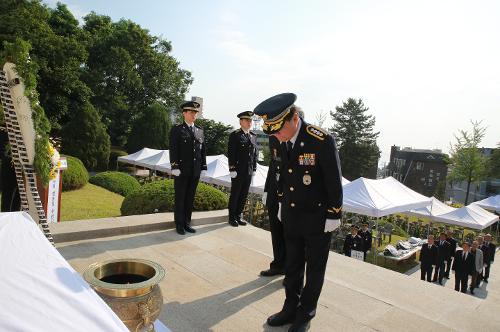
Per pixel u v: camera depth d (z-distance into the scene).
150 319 2.17
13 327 1.19
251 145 6.23
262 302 3.48
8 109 3.50
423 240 17.36
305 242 3.04
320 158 2.78
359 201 12.94
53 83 26.05
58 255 1.84
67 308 1.40
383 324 3.24
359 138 51.97
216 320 3.09
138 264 2.40
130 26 36.50
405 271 14.04
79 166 17.06
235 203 6.26
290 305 3.12
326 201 2.89
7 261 1.63
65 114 28.16
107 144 27.39
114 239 5.04
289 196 2.96
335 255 5.16
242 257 4.71
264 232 6.00
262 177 17.27
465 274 11.72
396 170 62.19
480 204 25.55
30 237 1.93
